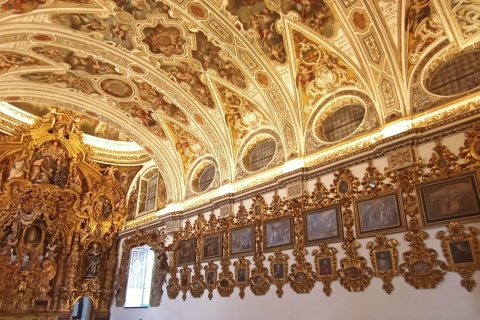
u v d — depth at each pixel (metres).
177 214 17.44
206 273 14.67
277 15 11.19
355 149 10.98
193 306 14.78
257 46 12.20
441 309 7.97
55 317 18.58
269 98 13.52
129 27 12.54
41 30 12.24
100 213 21.75
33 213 19.00
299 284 11.01
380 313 8.95
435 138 9.30
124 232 21.70
